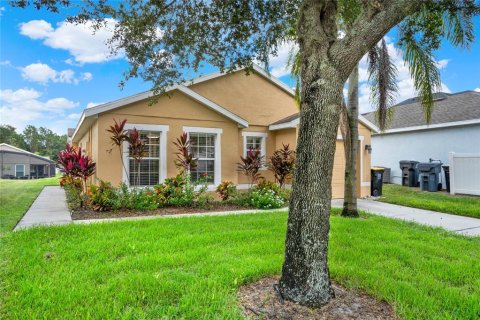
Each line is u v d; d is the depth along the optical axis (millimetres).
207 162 10625
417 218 8133
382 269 4023
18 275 3529
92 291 3148
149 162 9648
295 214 3053
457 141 13727
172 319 2699
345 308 2955
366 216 8023
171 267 3912
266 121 12812
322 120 2994
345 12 5930
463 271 4000
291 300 2992
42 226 5922
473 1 4801
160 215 7824
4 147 39562
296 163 3117
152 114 9562
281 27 6043
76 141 17375
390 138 17047
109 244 4738
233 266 3893
